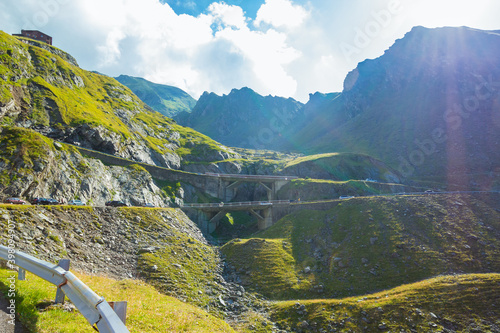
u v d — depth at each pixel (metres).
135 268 51.38
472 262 60.41
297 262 68.62
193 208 105.69
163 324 20.86
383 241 70.25
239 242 76.56
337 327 44.81
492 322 42.97
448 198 84.69
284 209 105.56
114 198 92.44
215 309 47.59
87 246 50.09
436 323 43.66
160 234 68.50
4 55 112.75
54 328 12.52
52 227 47.81
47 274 13.94
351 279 60.28
